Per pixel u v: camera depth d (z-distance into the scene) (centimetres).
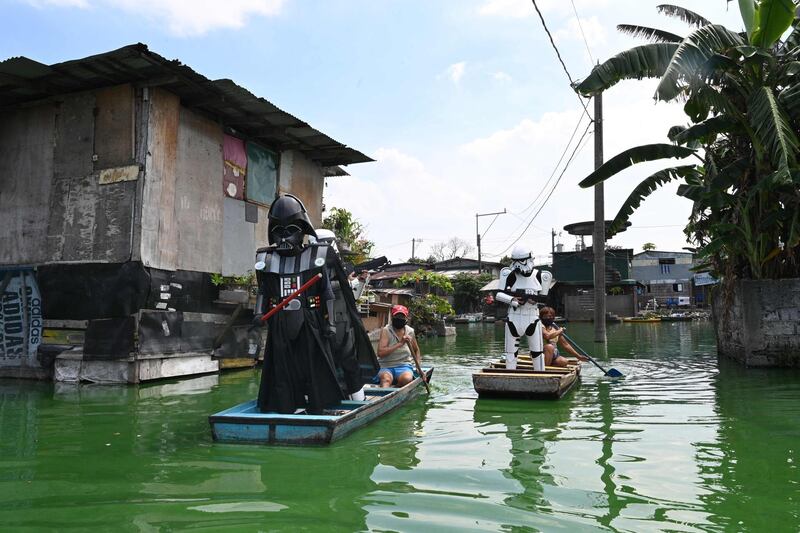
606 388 698
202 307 890
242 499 296
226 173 972
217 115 946
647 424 483
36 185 850
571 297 3175
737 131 872
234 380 801
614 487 315
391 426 483
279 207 482
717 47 767
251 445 412
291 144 1113
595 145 1390
